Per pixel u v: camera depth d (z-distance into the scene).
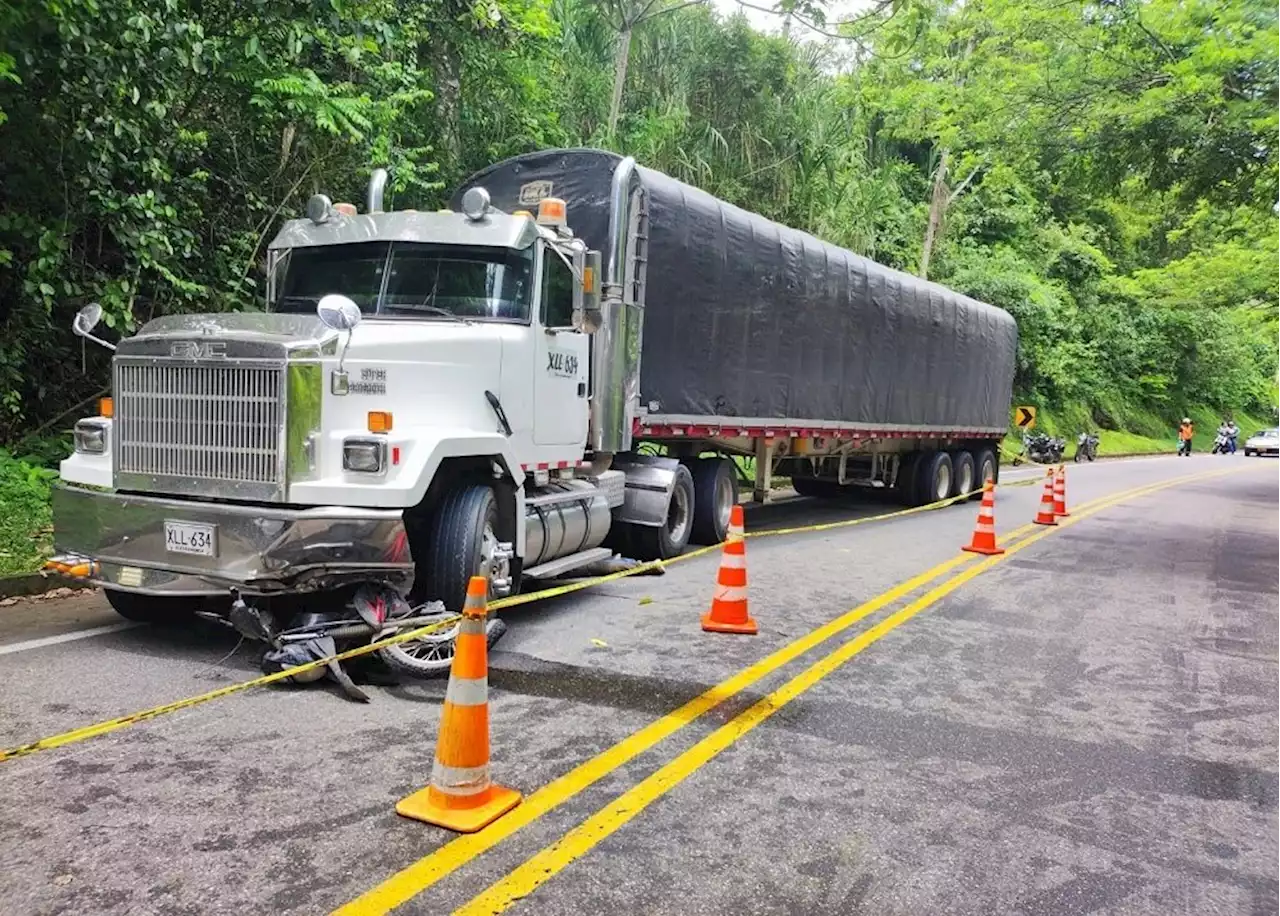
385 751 4.46
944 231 31.39
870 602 8.40
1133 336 48.28
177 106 11.14
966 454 18.66
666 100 19.72
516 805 3.94
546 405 7.29
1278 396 70.94
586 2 18.45
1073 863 3.71
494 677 5.77
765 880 3.46
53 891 3.15
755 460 12.62
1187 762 4.86
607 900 3.27
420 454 5.54
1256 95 12.55
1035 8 13.45
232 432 5.48
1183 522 16.08
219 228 12.23
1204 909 3.40
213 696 4.41
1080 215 41.91
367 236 7.05
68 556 5.86
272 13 10.17
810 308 12.50
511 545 6.54
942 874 3.57
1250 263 23.72
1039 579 9.90
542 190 9.16
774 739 4.91
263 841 3.55
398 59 12.94
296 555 5.22
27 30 8.20
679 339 9.95
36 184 9.68
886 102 16.53
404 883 3.29
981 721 5.35
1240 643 7.46
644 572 9.38
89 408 11.58
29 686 5.18
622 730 4.92
